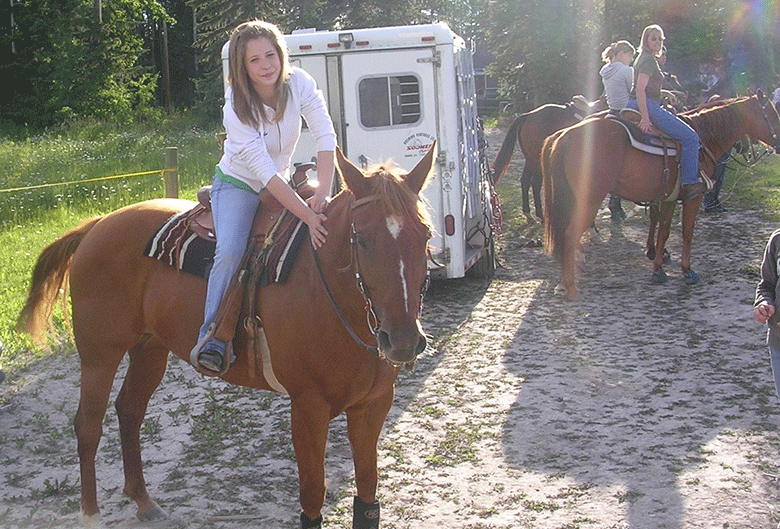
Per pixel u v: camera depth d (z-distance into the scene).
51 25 35.94
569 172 8.63
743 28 32.09
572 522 4.22
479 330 7.78
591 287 9.18
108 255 4.32
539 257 10.98
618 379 6.31
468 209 9.45
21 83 36.47
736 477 4.63
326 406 3.71
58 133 29.84
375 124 8.77
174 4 49.84
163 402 6.20
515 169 20.30
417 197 3.35
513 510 4.38
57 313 8.05
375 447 3.85
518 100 36.25
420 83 8.66
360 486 3.87
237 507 4.54
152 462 5.17
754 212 13.02
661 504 4.37
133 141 24.03
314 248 3.61
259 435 5.54
